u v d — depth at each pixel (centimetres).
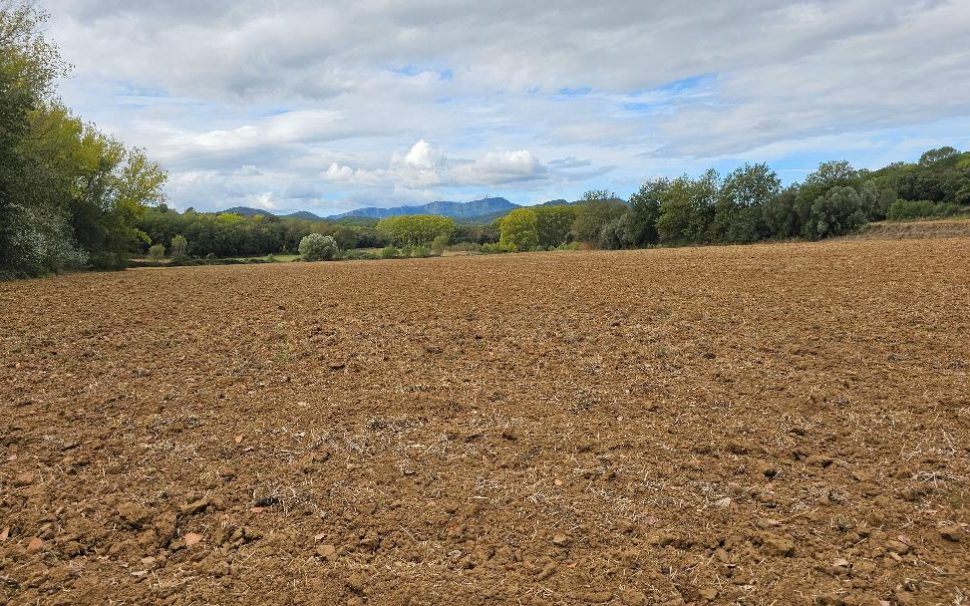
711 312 1315
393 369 937
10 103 2619
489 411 730
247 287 2209
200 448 632
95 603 387
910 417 666
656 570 404
